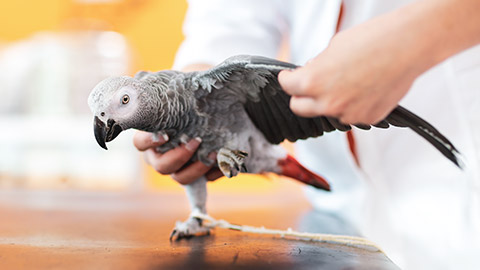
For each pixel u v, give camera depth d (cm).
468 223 94
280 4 115
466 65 93
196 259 55
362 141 105
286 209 130
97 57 246
